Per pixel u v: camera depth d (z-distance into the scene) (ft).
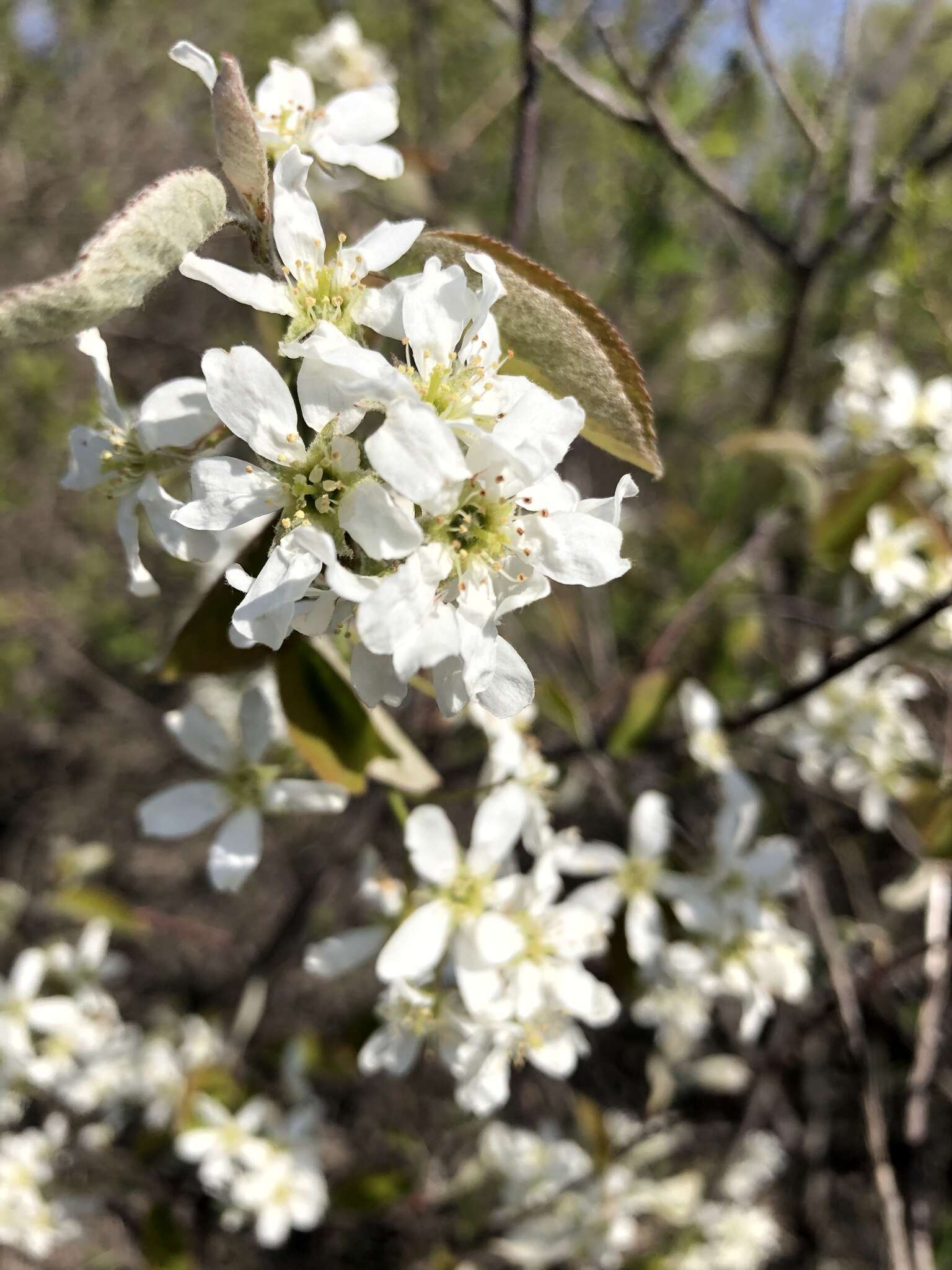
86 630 1.50
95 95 1.77
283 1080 0.81
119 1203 0.91
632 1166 0.88
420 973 0.46
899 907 0.87
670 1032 0.79
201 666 0.40
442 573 0.28
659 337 1.25
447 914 0.46
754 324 1.25
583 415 0.29
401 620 0.27
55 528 1.53
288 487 0.29
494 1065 0.46
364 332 0.33
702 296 1.29
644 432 0.33
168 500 0.36
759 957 0.60
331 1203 0.78
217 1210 0.88
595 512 0.31
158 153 1.87
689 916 0.59
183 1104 0.75
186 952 1.33
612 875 0.60
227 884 0.49
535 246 1.37
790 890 0.61
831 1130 1.17
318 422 0.29
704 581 0.98
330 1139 1.10
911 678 0.80
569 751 0.68
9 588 1.49
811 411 1.05
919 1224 0.74
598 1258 0.82
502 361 0.32
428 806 0.46
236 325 1.51
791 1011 0.98
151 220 0.26
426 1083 1.16
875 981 0.83
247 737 0.49
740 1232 0.93
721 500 1.06
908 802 0.64
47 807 1.48
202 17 1.78
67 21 1.70
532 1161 0.83
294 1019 1.19
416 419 0.27
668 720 0.80
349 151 0.40
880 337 0.91
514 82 1.06
